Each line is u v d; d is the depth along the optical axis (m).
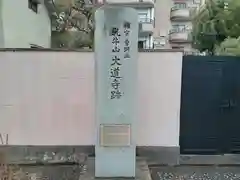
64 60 4.77
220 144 5.04
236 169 4.69
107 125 3.90
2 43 6.00
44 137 4.90
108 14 3.79
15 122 4.87
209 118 5.01
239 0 11.78
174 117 4.84
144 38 23.28
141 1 22.41
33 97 4.84
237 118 5.03
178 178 4.34
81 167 4.65
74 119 4.87
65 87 4.82
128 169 3.93
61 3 11.57
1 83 4.80
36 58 4.77
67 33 12.87
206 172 4.57
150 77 4.78
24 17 7.66
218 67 4.96
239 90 5.00
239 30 11.76
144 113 4.83
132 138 3.92
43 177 4.34
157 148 4.85
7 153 4.88
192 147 5.04
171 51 4.74
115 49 3.83
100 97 3.88
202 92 4.98
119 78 3.87
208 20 13.49
